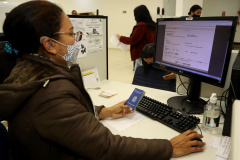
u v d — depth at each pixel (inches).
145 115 40.1
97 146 22.5
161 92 53.1
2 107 21.1
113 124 37.1
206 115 34.6
